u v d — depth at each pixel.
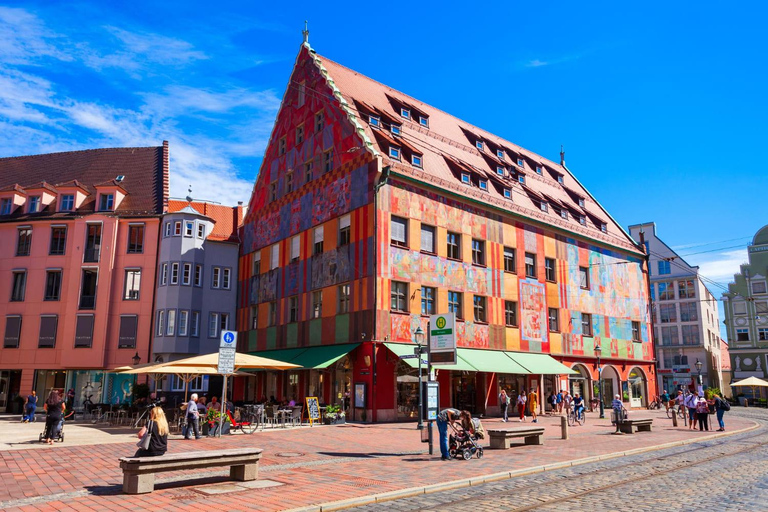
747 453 18.09
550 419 33.03
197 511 9.55
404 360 28.97
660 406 47.38
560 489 11.76
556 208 43.47
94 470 13.85
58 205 43.12
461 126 43.91
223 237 43.78
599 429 27.06
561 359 39.22
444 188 33.72
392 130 35.75
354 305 31.03
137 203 43.59
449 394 32.09
